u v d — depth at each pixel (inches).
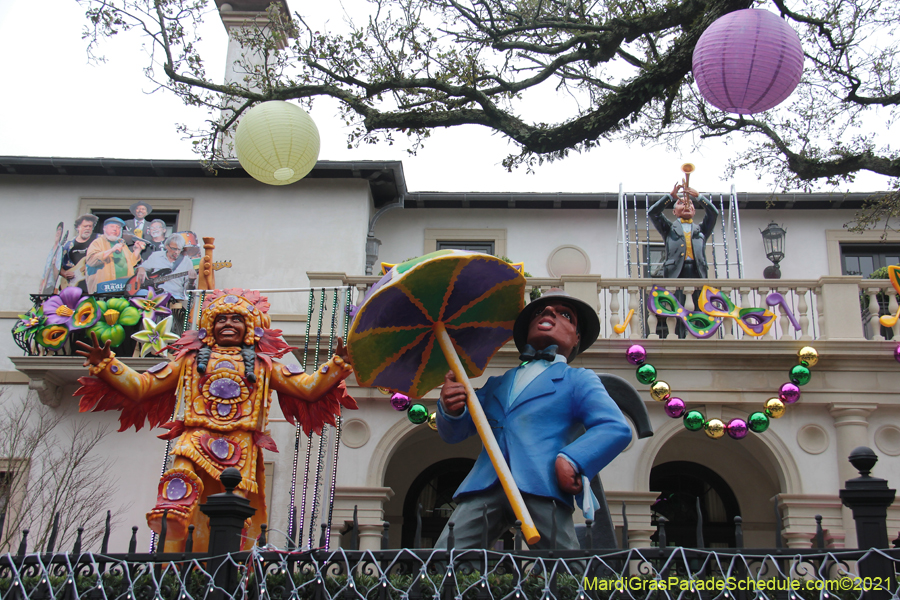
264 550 168.6
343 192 658.2
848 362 528.4
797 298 593.0
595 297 552.4
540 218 705.6
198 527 280.1
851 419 515.8
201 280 571.2
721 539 614.2
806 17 407.2
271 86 402.6
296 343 548.1
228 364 295.0
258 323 307.0
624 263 666.8
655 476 633.6
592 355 539.2
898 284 539.5
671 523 621.0
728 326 547.2
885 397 519.5
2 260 640.4
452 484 637.9
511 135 376.5
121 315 567.2
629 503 506.9
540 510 207.5
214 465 282.8
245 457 287.6
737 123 456.1
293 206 655.1
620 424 211.5
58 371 554.9
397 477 634.2
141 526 534.6
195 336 303.4
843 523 496.7
